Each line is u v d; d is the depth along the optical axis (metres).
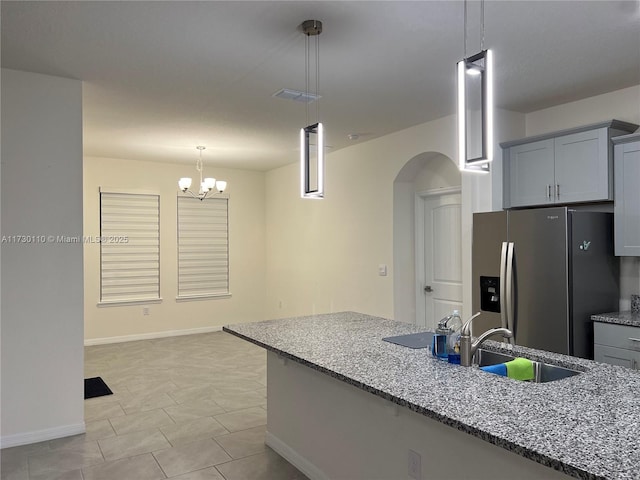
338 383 2.67
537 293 3.76
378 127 5.09
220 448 3.33
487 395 1.83
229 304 7.85
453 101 4.20
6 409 3.35
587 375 2.08
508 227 3.98
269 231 8.03
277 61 3.29
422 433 2.10
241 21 2.71
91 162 6.76
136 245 7.09
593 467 1.25
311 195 2.75
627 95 3.88
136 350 6.36
